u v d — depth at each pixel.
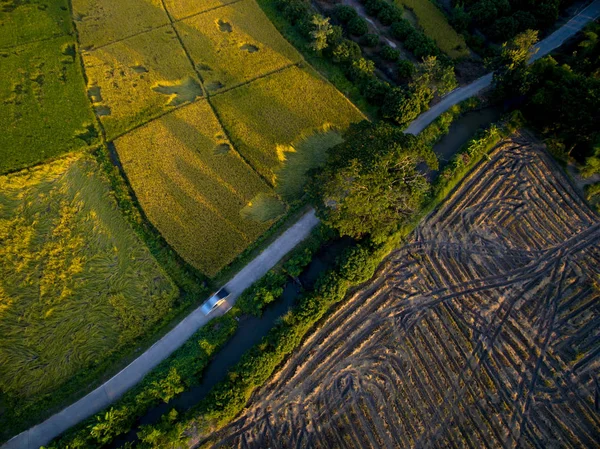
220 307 39.97
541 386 37.56
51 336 38.34
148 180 47.03
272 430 35.44
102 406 35.41
